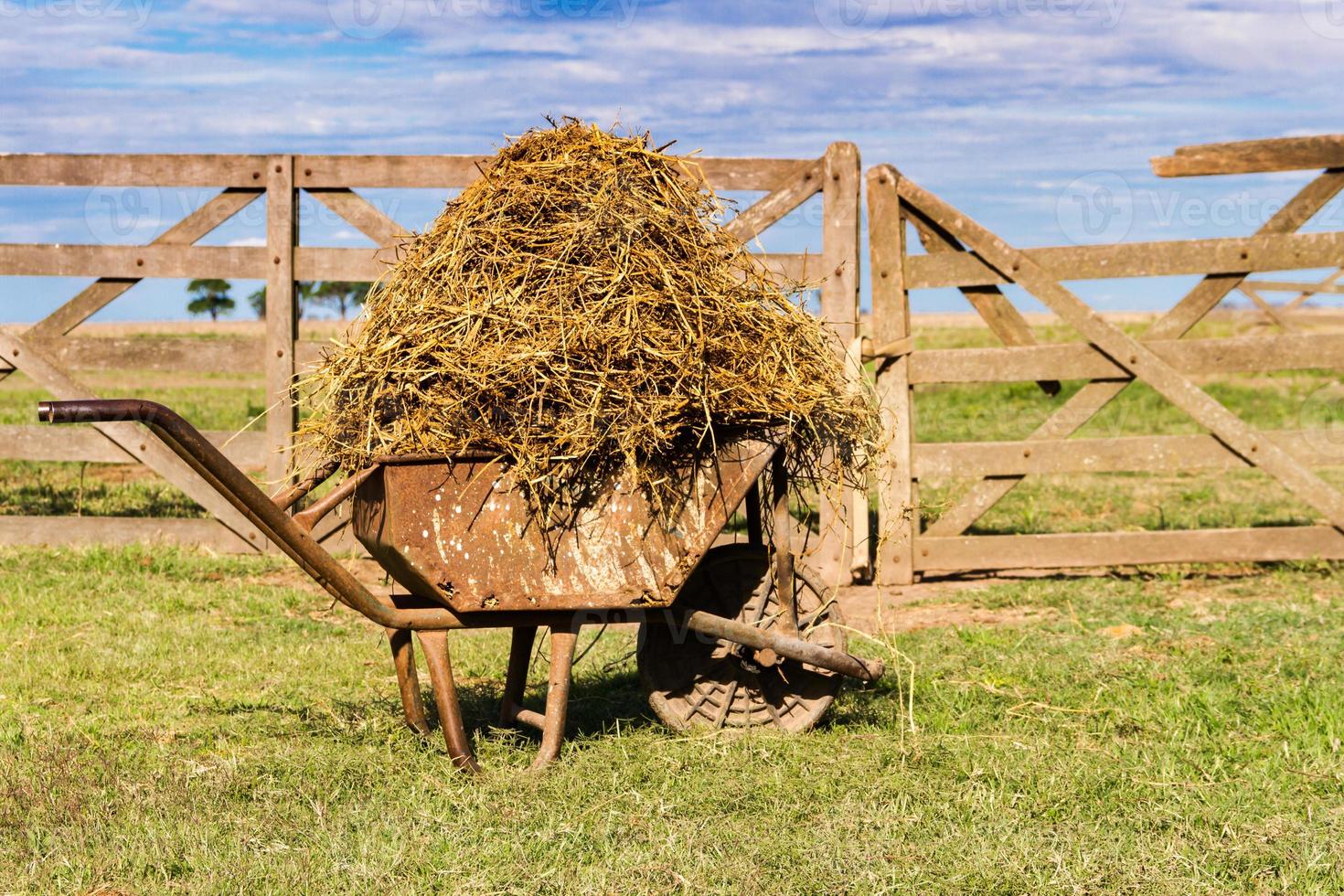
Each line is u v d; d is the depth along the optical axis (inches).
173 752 190.7
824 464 203.3
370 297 194.4
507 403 175.8
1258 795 171.9
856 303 346.0
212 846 152.6
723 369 182.5
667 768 180.9
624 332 177.5
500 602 175.6
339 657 261.0
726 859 149.6
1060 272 342.3
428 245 191.0
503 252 183.9
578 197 186.1
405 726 203.3
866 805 167.3
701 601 204.1
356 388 183.5
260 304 1740.9
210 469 152.2
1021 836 156.2
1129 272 340.5
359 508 186.2
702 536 181.2
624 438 173.8
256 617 299.0
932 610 316.5
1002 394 820.0
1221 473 563.2
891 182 345.1
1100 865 147.3
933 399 814.5
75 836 153.2
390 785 174.4
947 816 163.9
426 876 145.0
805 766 182.5
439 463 172.2
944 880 143.8
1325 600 315.9
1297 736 199.5
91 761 184.5
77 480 502.3
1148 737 201.5
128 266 365.7
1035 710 218.7
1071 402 346.3
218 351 370.9
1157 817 162.9
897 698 225.3
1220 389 803.4
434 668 181.6
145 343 370.3
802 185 346.3
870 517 412.8
